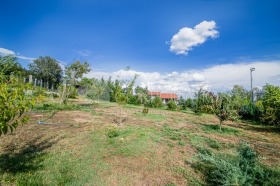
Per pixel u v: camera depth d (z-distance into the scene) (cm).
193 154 675
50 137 766
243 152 496
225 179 450
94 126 996
